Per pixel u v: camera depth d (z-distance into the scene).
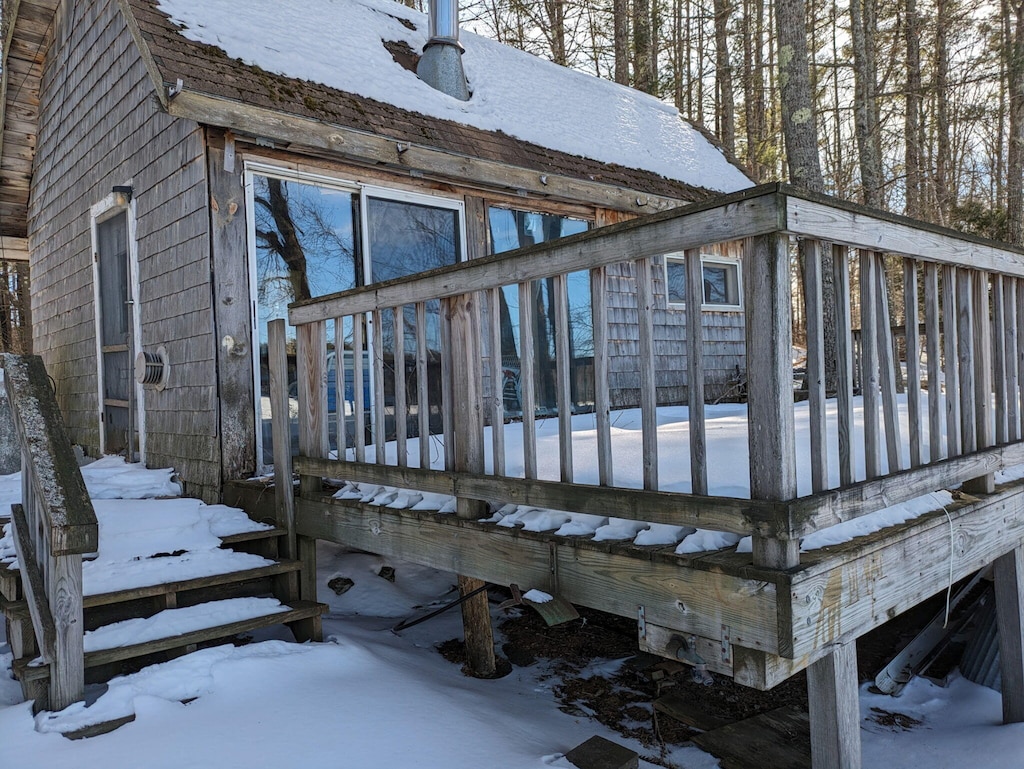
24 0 6.66
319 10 5.89
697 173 7.94
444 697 2.89
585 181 5.98
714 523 1.96
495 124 5.91
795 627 1.81
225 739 2.30
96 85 5.99
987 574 4.10
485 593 3.76
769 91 17.05
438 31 6.09
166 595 3.08
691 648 2.04
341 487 3.78
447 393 2.92
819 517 1.90
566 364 2.44
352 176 5.01
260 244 4.59
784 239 1.82
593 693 3.61
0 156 7.68
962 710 3.48
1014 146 11.08
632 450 3.24
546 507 2.47
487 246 5.88
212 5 4.85
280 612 3.17
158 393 5.06
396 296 3.09
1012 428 3.17
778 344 1.82
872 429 2.25
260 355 4.53
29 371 2.97
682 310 7.84
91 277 6.23
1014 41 11.61
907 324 2.54
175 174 4.67
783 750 3.03
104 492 4.45
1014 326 3.17
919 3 14.66
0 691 2.80
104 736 2.31
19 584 3.05
